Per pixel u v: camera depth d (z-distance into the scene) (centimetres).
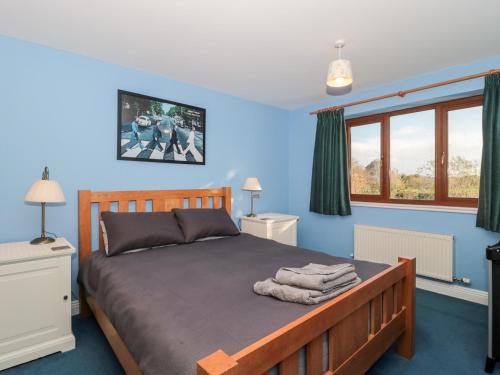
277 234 329
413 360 178
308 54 235
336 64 181
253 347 83
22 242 204
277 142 401
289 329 94
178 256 205
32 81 215
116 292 150
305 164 398
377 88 316
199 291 141
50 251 180
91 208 242
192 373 85
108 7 172
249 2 167
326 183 356
